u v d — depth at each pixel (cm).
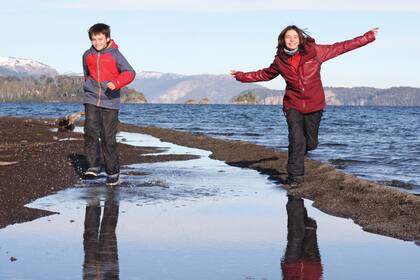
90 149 883
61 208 679
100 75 848
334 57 835
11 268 426
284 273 424
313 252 489
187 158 1378
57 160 1154
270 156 1384
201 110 10850
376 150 1998
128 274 415
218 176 1030
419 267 445
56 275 410
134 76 846
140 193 809
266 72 870
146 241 520
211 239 533
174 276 412
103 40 843
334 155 1764
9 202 696
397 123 5259
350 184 847
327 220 633
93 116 863
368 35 823
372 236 553
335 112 10912
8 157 1183
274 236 550
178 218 634
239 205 725
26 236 532
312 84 844
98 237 534
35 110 8319
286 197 795
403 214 641
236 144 1723
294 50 819
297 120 876
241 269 433
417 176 1223
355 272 429
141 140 2122
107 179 871
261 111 10556
